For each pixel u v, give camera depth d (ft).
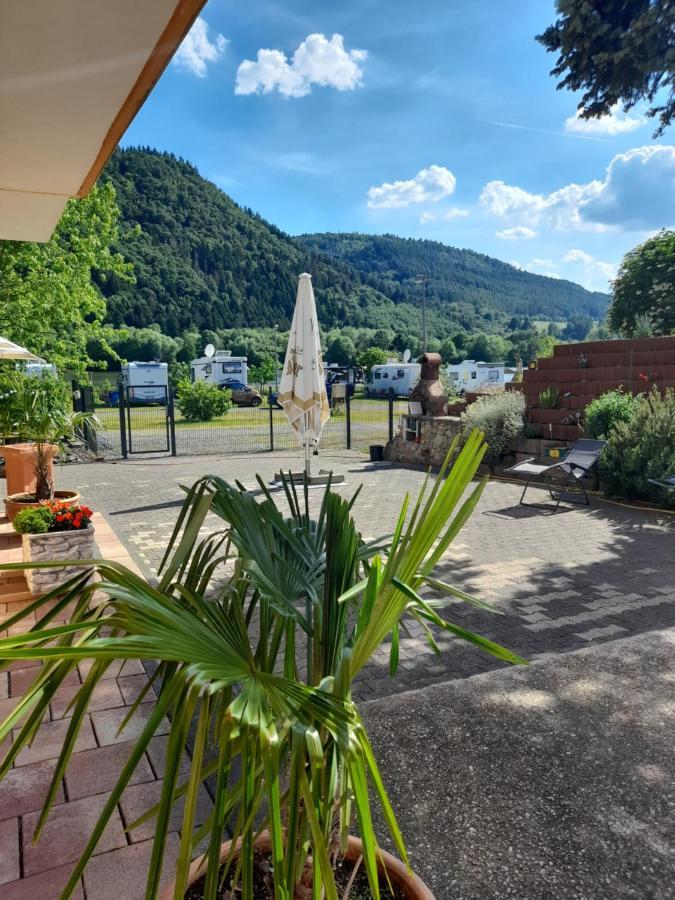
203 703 2.97
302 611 8.36
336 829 4.51
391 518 23.08
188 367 136.26
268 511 4.83
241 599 4.62
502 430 32.71
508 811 6.68
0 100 6.44
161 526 22.35
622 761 7.50
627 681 9.50
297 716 3.13
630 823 6.47
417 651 11.70
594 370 31.17
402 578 3.98
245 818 2.93
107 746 8.09
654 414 25.34
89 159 8.25
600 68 19.19
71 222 40.81
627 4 17.93
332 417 70.79
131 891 5.74
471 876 5.82
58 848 6.27
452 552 18.43
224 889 4.45
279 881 2.97
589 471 27.22
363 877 4.55
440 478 3.89
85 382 43.14
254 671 3.35
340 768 4.08
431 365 38.68
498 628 12.84
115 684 9.78
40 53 5.52
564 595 14.76
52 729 8.50
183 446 48.16
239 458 41.14
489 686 9.41
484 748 7.80
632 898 5.55
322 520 5.21
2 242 37.24
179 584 3.86
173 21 5.05
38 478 17.28
